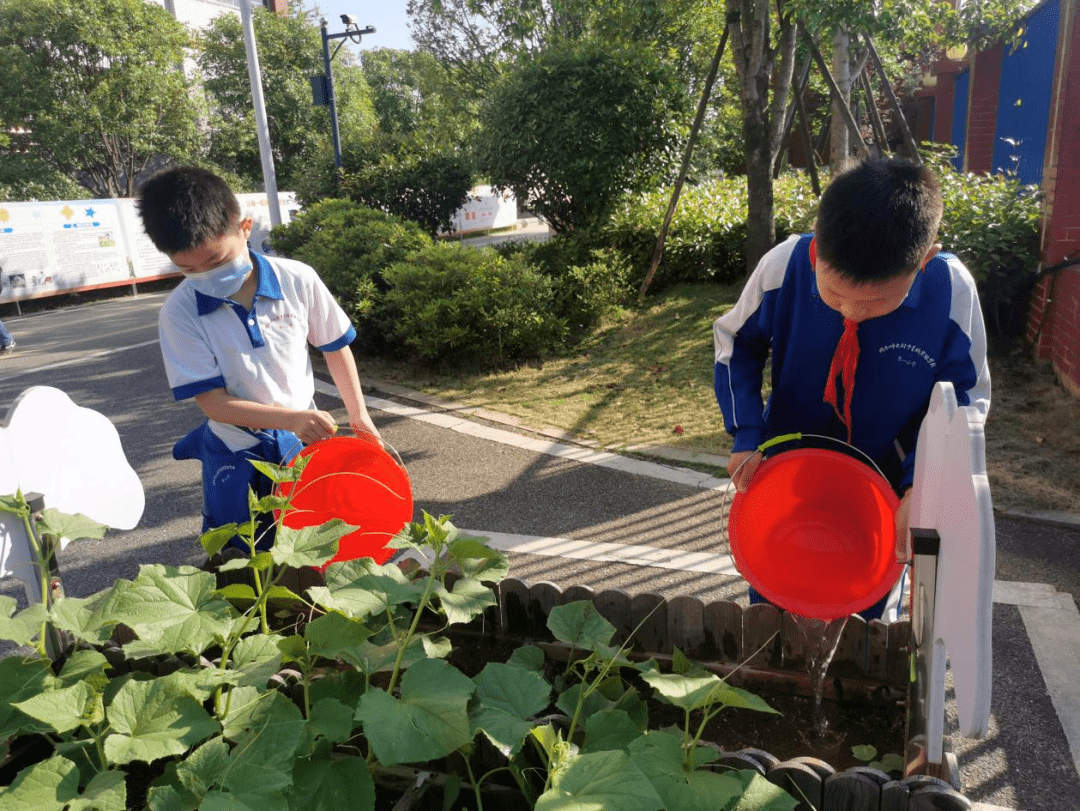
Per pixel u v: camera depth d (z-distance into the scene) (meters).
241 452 2.51
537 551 3.88
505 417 6.15
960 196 7.15
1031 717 2.49
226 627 1.52
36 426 2.14
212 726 1.38
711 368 6.87
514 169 10.71
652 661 1.77
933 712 1.54
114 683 1.69
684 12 16.02
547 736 1.45
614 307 8.84
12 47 22.47
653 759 1.36
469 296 7.70
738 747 2.04
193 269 2.28
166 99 25.16
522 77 10.66
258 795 1.22
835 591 1.93
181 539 4.28
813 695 2.21
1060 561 3.49
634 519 4.20
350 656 1.65
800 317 1.98
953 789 1.46
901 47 10.46
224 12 36.97
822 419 2.12
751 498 1.94
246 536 1.73
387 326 8.11
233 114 29.30
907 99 19.05
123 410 7.00
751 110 8.33
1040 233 6.26
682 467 4.89
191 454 2.67
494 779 1.70
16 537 2.00
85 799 1.25
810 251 1.93
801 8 7.21
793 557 2.00
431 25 21.69
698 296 9.24
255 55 14.11
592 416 6.02
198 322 2.39
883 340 1.90
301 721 1.38
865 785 1.42
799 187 10.62
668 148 10.84
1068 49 5.78
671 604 2.29
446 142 16.91
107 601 1.59
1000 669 2.74
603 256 9.21
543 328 7.78
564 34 16.94
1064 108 5.84
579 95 10.20
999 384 5.85
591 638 1.82
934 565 1.53
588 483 4.73
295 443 2.58
